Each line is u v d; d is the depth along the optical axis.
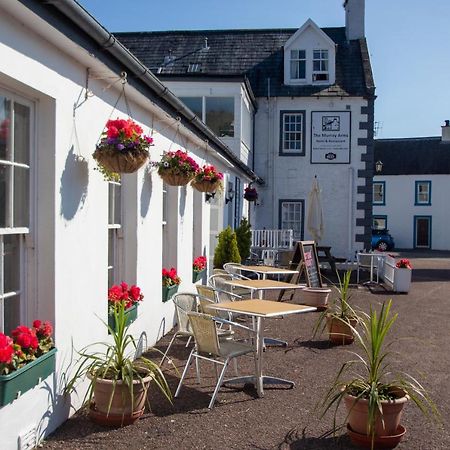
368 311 11.73
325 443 4.78
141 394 4.93
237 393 6.07
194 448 4.60
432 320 10.95
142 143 5.25
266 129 21.42
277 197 21.42
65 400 4.91
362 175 21.05
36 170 4.73
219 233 13.51
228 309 6.17
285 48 21.27
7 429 3.90
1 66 3.88
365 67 21.59
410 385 4.91
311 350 8.16
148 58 22.22
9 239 4.48
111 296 6.20
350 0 22.95
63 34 4.34
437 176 37.34
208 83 17.97
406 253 33.84
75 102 5.11
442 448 4.73
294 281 13.31
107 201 5.99
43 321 4.75
